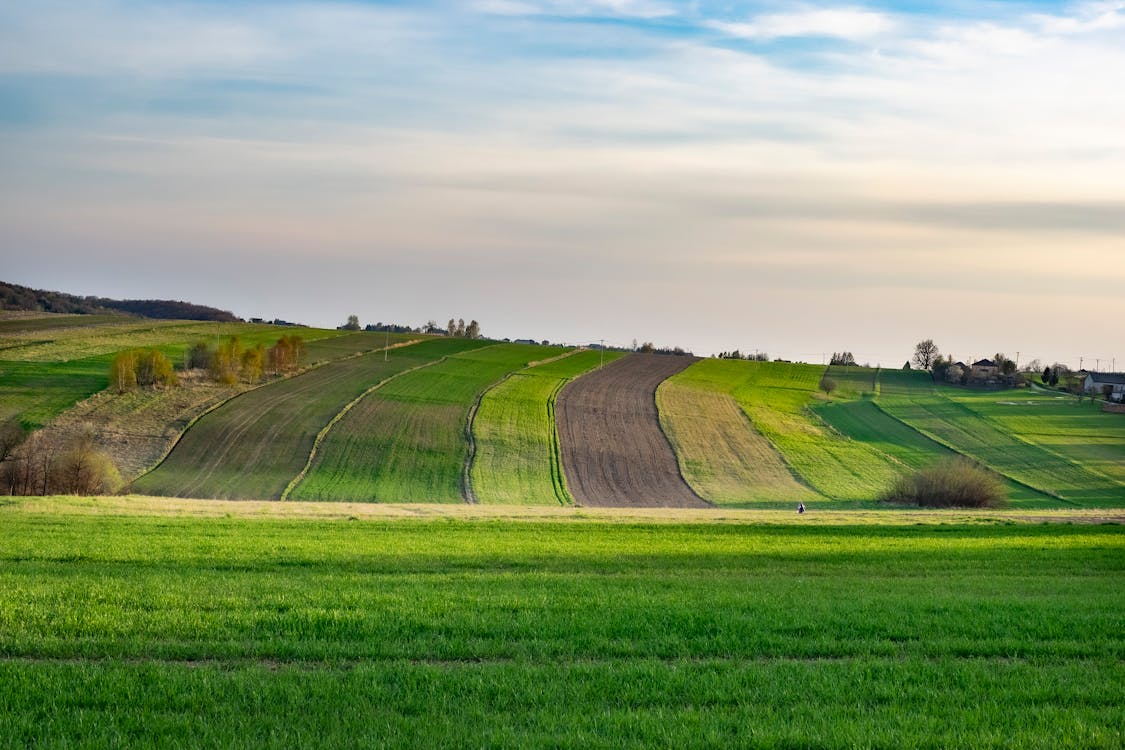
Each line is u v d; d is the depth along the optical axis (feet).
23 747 31.96
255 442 285.84
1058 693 40.93
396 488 255.29
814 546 110.63
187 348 416.46
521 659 45.78
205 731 33.76
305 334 503.61
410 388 374.43
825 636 51.83
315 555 86.94
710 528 135.33
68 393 316.40
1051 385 556.92
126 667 41.88
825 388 488.02
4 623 49.42
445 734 33.94
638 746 33.40
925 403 464.65
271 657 45.19
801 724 36.27
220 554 85.81
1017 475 324.80
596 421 355.56
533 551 96.37
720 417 388.16
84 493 204.23
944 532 135.95
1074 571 91.71
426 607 57.00
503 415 346.33
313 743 33.09
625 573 81.82
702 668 44.57
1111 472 333.01
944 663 46.44
